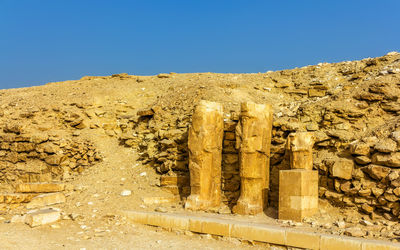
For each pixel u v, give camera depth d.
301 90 13.62
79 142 12.91
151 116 13.84
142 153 12.44
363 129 9.34
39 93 18.06
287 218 7.95
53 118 14.50
